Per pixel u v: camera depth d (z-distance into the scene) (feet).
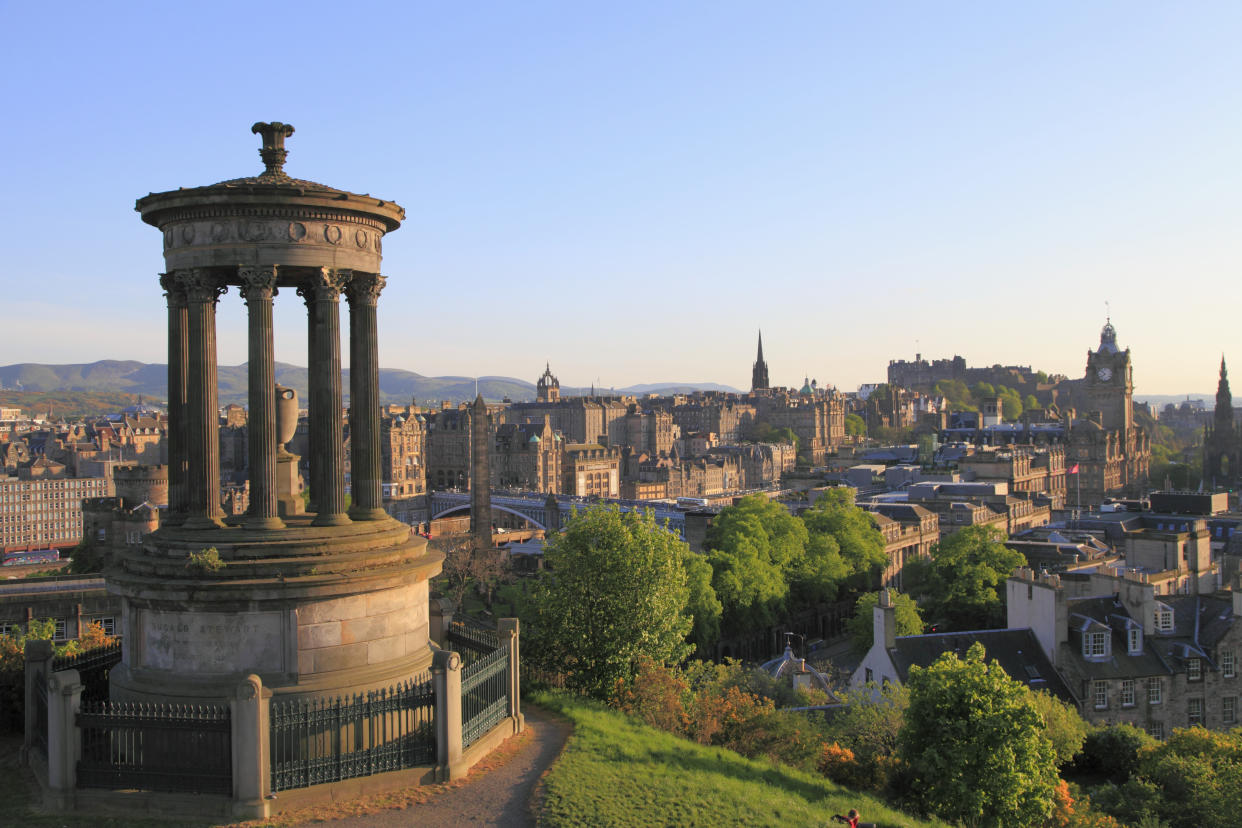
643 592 177.78
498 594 479.82
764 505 513.45
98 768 92.22
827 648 479.41
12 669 120.67
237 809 87.97
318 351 109.81
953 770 155.43
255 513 107.14
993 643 272.51
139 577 102.99
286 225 106.11
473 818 89.76
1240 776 175.73
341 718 94.58
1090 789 201.87
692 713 159.43
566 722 124.47
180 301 111.14
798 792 125.59
